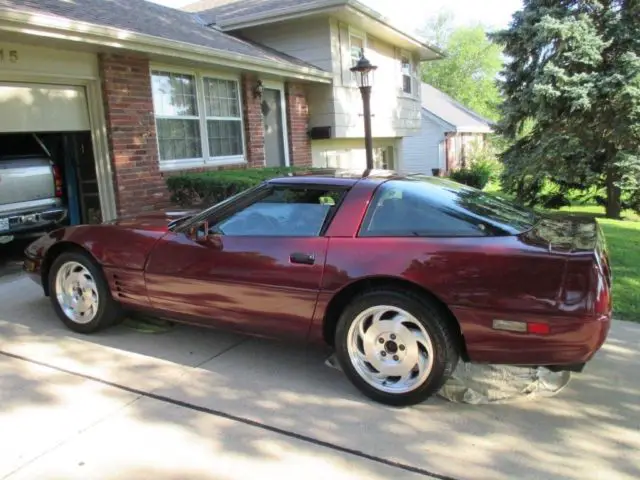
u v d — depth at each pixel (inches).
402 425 115.4
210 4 651.5
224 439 110.0
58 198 299.4
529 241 115.7
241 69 378.0
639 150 499.5
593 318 105.5
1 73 248.5
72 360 149.1
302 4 458.3
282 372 142.1
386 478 97.3
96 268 161.9
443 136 1071.6
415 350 120.3
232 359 150.4
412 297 117.9
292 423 116.4
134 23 331.6
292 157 472.4
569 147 519.2
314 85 489.1
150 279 151.9
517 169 564.7
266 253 134.3
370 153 365.1
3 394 128.9
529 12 543.5
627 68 480.1
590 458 103.0
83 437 110.6
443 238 119.9
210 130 384.8
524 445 107.6
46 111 275.1
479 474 98.4
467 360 118.8
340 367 136.1
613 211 538.9
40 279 176.9
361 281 123.6
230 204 146.2
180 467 100.7
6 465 101.3
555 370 114.9
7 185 273.9
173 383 135.3
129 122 309.0
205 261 142.5
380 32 550.0
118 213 305.4
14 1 258.4
